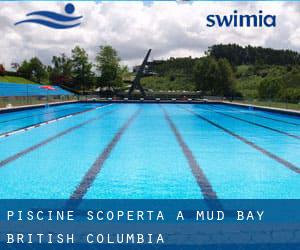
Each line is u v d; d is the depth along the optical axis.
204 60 40.22
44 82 54.56
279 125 12.21
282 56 93.69
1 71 48.19
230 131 10.34
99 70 39.12
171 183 4.57
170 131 10.24
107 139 8.57
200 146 7.60
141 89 36.34
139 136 9.13
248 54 91.81
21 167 5.51
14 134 9.48
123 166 5.59
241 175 5.04
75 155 6.51
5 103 19.94
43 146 7.53
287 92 32.47
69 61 49.59
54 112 18.34
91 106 24.67
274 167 5.57
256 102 23.61
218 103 30.12
